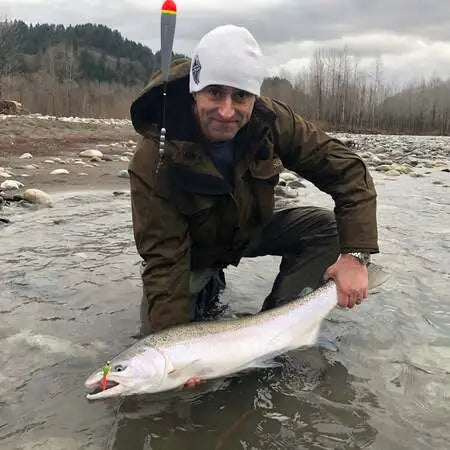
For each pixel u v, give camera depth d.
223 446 1.01
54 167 4.91
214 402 1.15
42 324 1.50
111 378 1.08
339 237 1.41
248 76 1.15
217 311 1.62
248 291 1.79
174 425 1.07
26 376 1.24
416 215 3.20
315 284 1.54
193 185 1.25
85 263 2.05
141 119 1.24
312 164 1.41
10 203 3.15
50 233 2.51
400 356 1.35
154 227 1.27
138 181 1.27
